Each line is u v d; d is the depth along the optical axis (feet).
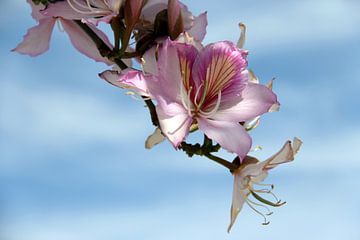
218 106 2.98
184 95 2.97
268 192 3.03
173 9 3.01
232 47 3.00
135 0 3.01
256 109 2.99
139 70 2.95
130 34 3.03
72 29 3.21
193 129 3.01
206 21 3.13
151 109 2.98
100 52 3.08
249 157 3.03
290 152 2.98
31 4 3.24
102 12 3.06
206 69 2.98
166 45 2.95
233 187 3.04
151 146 3.06
